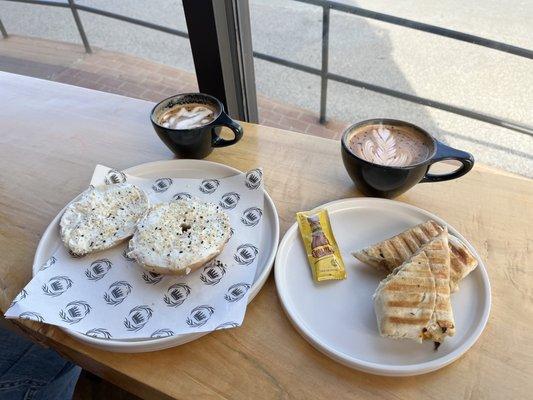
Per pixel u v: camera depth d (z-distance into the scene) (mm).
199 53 999
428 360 536
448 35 1370
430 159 675
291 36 1898
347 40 1896
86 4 2475
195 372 545
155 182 803
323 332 575
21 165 879
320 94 1658
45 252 681
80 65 2301
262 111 1718
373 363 526
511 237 688
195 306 603
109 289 628
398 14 1608
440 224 694
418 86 1721
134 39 2438
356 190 787
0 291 653
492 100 1642
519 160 1503
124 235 690
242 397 520
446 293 567
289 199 774
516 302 601
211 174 817
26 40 2561
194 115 832
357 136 755
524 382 520
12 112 1027
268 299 621
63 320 583
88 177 846
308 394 520
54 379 810
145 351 563
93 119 996
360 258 648
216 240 656
